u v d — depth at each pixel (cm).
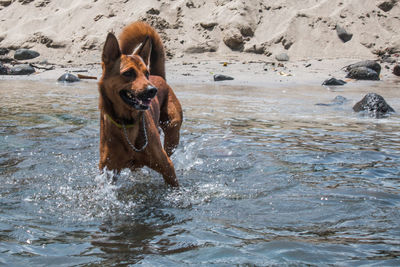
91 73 1652
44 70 1759
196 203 379
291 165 498
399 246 283
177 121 506
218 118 797
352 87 1361
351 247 281
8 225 318
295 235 303
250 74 1620
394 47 1908
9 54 2202
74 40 2127
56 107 877
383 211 353
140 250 278
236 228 318
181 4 2112
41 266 254
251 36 2012
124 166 411
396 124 763
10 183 424
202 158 528
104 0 2259
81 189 414
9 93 1096
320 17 2008
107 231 313
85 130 671
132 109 376
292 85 1409
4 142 579
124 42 501
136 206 372
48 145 574
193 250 277
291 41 1947
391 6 2070
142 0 2156
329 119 806
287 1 2109
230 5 2081
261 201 381
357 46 1931
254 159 523
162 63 537
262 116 826
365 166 494
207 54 1950
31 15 2456
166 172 413
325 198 386
